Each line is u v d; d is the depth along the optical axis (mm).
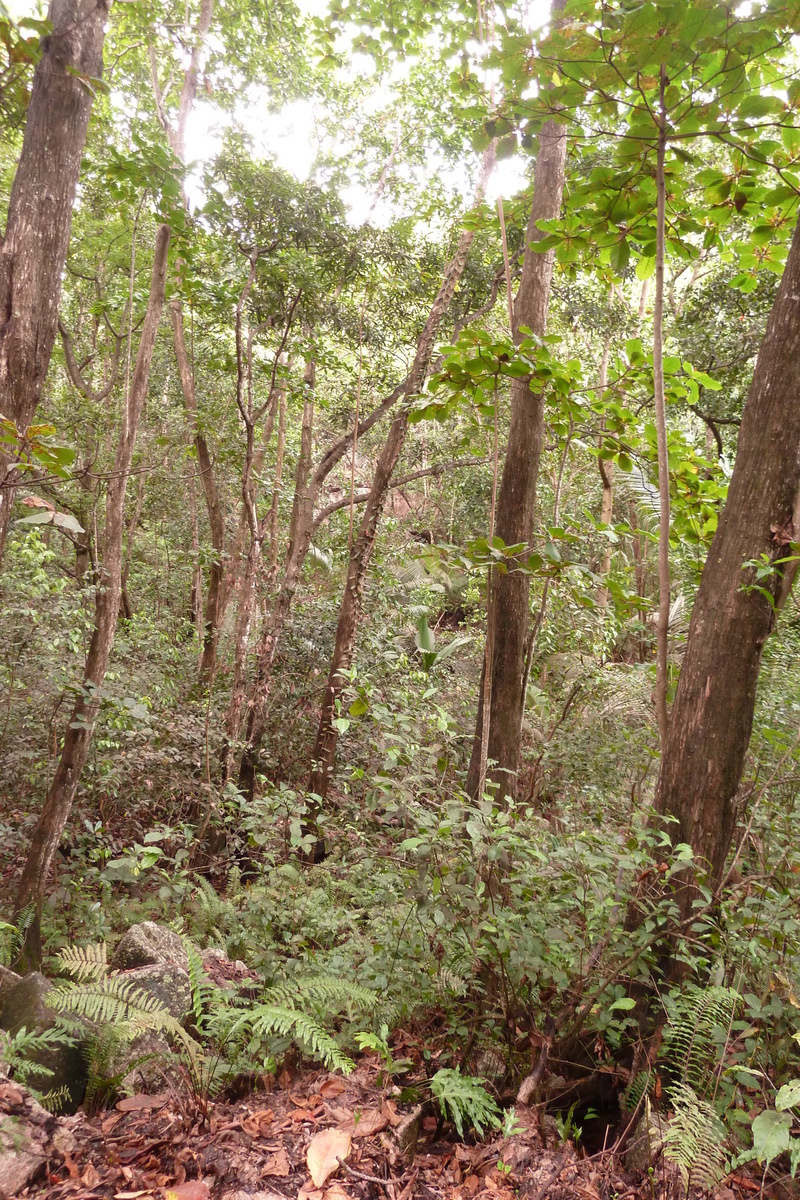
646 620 8750
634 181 3512
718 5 2617
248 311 7758
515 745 4602
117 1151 2320
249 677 8031
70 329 12344
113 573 4629
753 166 3551
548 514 11234
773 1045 2584
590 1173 2328
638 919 2951
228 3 10039
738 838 3744
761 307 8539
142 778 6254
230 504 12227
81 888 5113
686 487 4656
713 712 2889
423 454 11422
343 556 11172
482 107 3559
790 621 4508
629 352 4336
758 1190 2291
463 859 2871
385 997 3049
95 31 3318
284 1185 2178
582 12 2811
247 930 4180
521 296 5004
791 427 2859
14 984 3062
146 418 10961
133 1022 2510
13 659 5926
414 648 9211
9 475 2988
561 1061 2738
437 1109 2629
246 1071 2770
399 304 9750
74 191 3289
